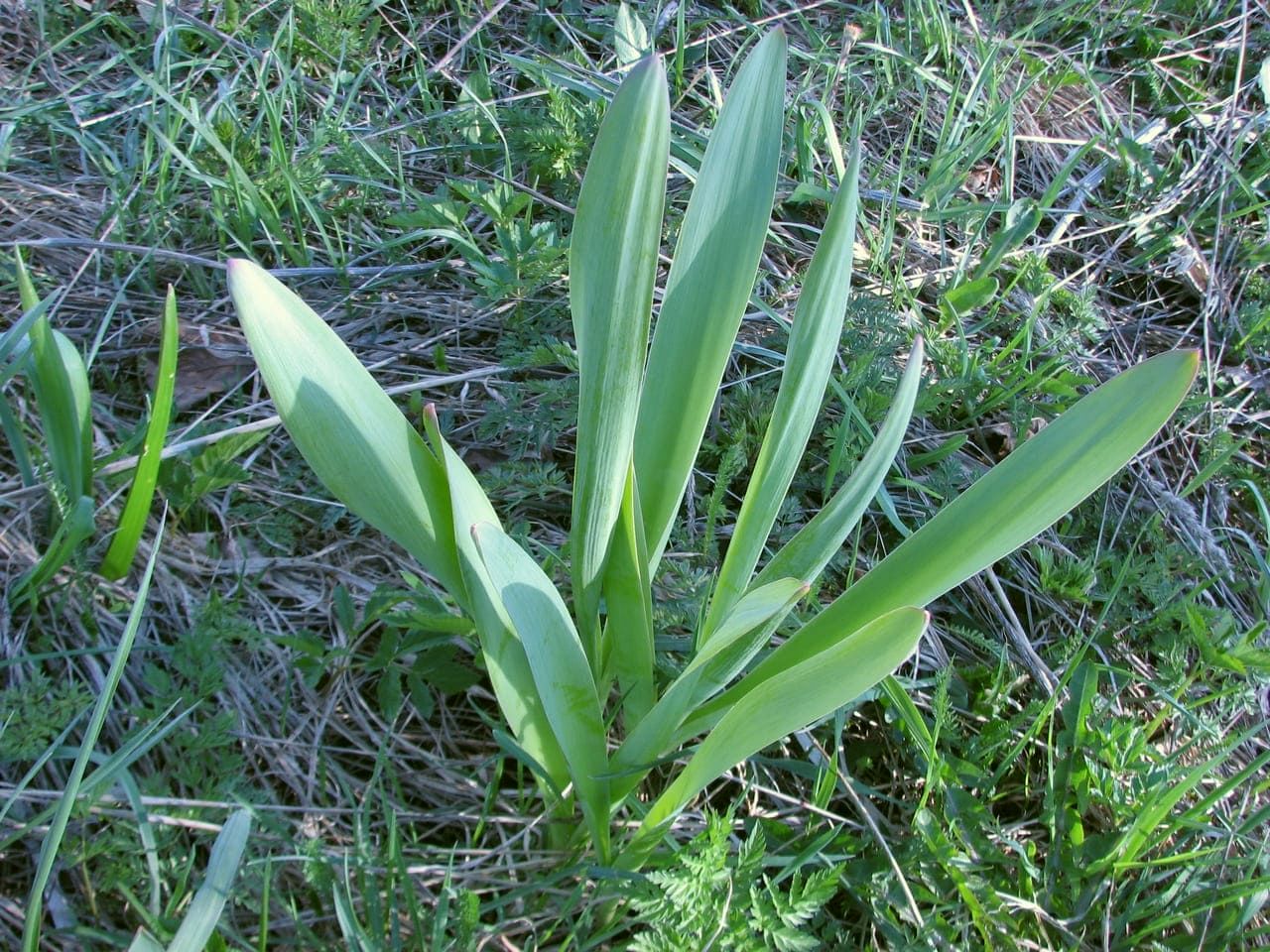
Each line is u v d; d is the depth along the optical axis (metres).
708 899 0.43
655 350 0.46
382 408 0.42
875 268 0.95
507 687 0.45
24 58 0.96
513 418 0.72
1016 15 1.36
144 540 0.62
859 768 0.62
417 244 0.88
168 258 0.81
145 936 0.35
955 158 1.02
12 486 0.63
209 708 0.55
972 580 0.73
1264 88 1.25
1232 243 1.11
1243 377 1.00
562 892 0.51
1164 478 0.87
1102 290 1.06
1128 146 1.13
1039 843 0.61
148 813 0.48
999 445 0.85
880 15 1.16
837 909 0.56
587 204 0.37
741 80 0.41
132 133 0.88
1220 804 0.66
